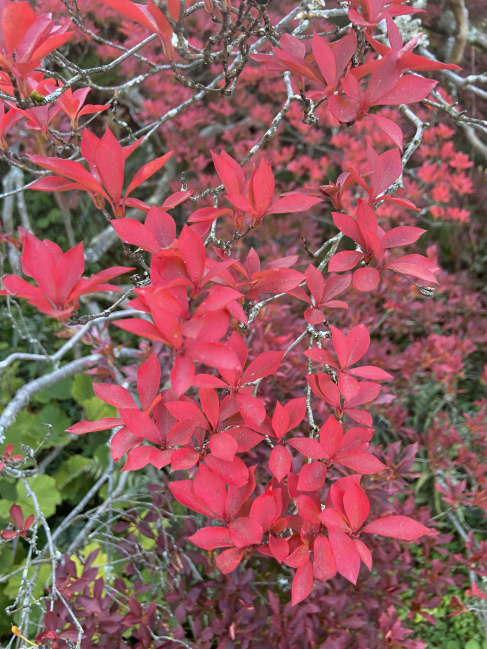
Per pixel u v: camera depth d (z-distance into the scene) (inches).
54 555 20.1
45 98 11.1
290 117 40.6
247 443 10.9
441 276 37.5
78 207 48.7
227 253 12.1
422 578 26.6
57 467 41.3
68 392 42.9
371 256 11.9
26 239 8.4
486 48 43.3
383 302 38.8
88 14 41.0
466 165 35.7
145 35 37.6
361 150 39.2
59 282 8.7
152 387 10.7
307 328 13.2
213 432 10.6
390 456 24.6
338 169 50.7
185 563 22.7
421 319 38.2
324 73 10.8
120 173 9.2
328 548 10.2
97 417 41.1
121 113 45.3
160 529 24.7
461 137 49.3
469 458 29.0
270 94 44.1
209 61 11.7
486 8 45.4
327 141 51.8
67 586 19.3
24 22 8.9
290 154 40.8
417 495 36.9
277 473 10.4
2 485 37.3
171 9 8.8
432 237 49.2
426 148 37.8
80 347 44.4
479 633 32.0
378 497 21.2
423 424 39.0
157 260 8.4
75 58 44.6
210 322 8.1
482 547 25.2
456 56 38.8
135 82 16.6
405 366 32.9
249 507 11.7
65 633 15.8
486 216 45.1
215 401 10.3
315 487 10.7
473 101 44.6
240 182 11.6
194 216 10.2
